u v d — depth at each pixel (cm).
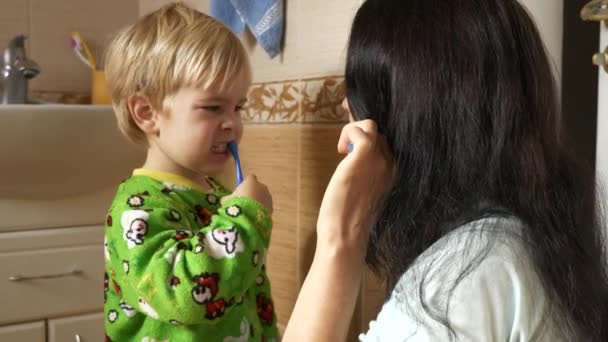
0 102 173
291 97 134
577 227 69
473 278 58
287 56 135
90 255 161
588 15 101
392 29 68
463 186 65
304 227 132
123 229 105
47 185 154
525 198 64
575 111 127
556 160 70
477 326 57
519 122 65
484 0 67
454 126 65
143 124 116
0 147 141
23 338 152
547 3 108
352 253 69
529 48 67
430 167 66
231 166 158
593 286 66
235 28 144
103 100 182
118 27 197
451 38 65
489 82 65
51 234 155
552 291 60
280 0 134
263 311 122
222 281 100
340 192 69
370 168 69
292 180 135
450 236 63
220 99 111
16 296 151
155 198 110
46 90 186
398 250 68
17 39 168
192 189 117
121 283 106
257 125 147
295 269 136
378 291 117
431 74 65
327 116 123
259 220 106
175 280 99
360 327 121
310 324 67
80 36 186
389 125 70
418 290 61
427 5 68
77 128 150
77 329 160
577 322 63
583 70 127
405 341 60
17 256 151
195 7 171
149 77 111
